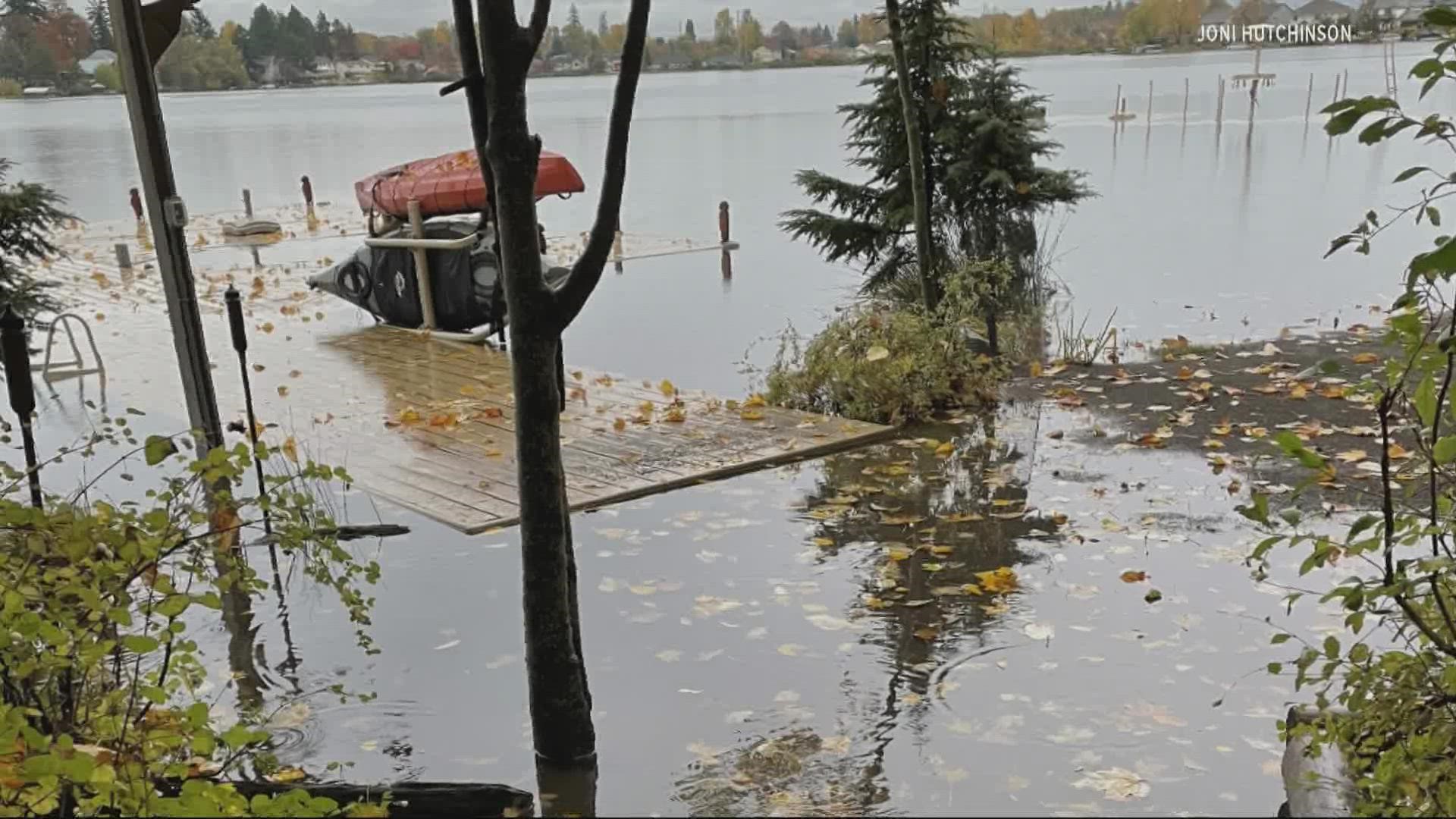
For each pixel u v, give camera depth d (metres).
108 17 5.54
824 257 14.51
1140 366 8.45
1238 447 6.38
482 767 3.56
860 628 4.42
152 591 3.02
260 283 14.06
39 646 2.89
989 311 8.91
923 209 8.52
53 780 2.19
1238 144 25.62
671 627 4.47
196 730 2.55
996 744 3.59
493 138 3.32
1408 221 15.51
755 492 6.02
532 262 3.37
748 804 3.32
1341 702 2.77
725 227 16.23
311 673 4.19
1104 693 3.87
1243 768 3.41
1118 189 19.50
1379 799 2.50
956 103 10.20
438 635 4.49
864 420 7.23
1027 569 4.91
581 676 3.59
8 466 3.60
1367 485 5.56
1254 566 4.83
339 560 3.57
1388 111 2.47
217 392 8.57
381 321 11.38
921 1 9.95
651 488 6.02
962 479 6.11
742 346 10.39
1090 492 5.82
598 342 10.70
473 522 5.61
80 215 21.48
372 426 7.49
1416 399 2.51
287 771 3.52
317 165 27.89
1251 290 11.69
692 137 30.61
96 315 12.33
